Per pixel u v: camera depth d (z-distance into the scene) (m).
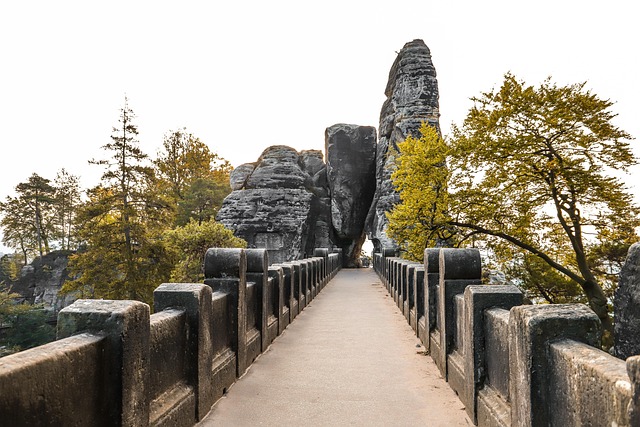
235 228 41.94
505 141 15.48
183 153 52.75
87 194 32.59
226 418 4.43
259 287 7.45
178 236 28.70
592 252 18.08
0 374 1.78
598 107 14.58
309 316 11.80
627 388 1.71
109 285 29.05
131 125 32.19
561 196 15.87
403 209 21.80
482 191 17.36
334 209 46.19
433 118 40.22
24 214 57.78
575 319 2.59
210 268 5.89
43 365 2.04
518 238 17.81
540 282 19.31
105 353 2.60
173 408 3.62
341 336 8.88
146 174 32.25
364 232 47.69
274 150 47.72
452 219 19.00
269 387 5.49
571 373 2.26
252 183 44.88
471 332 4.27
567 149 15.69
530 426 2.61
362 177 46.62
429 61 41.41
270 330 8.12
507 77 15.74
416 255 20.53
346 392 5.31
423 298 8.71
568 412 2.29
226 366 5.30
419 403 4.91
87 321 2.69
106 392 2.61
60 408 2.17
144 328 2.99
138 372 2.89
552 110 15.25
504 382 3.58
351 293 18.47
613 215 15.81
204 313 4.43
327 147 49.00
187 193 45.00
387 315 11.92
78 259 30.50
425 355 7.18
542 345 2.60
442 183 19.34
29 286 49.72
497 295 4.23
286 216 42.41
